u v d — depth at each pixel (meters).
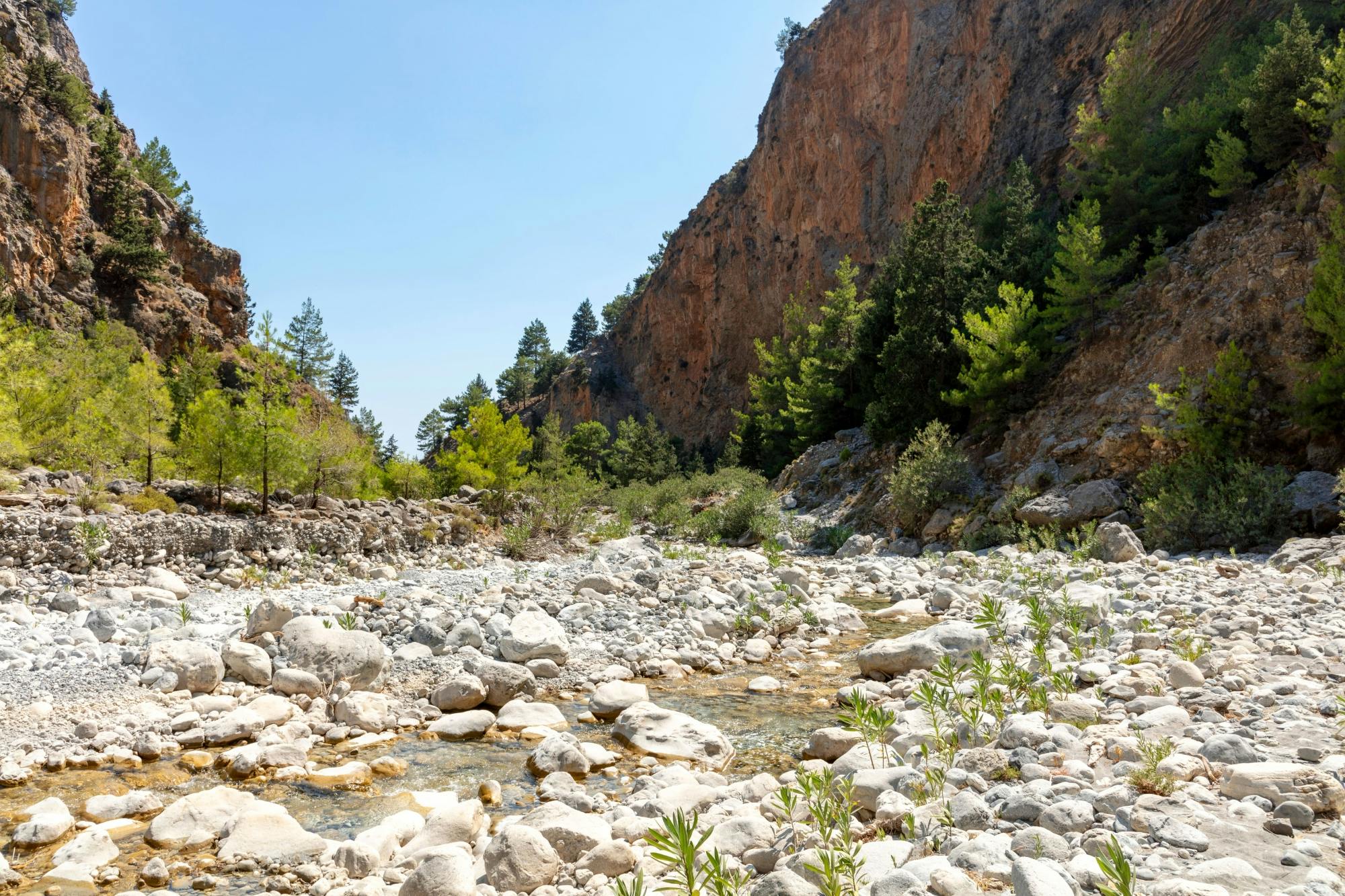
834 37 68.38
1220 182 22.61
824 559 22.41
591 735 7.19
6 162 57.22
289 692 7.74
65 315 55.28
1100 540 17.05
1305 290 18.66
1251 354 19.20
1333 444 17.09
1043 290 26.88
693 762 6.35
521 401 120.19
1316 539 14.54
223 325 76.50
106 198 66.69
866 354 36.31
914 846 3.91
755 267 78.75
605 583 13.25
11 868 4.36
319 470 20.47
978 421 26.23
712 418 83.75
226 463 15.94
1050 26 48.94
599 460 81.00
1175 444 19.34
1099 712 6.16
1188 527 16.75
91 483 16.08
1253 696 6.12
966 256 30.06
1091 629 9.73
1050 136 45.41
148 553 12.61
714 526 28.59
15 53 64.25
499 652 9.47
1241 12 35.38
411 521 18.83
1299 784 4.04
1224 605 10.49
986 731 5.71
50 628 8.88
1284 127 21.22
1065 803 4.02
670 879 3.51
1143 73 27.03
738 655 10.48
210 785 5.77
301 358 80.38
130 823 5.06
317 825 5.10
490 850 4.16
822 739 6.41
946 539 22.53
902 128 60.91
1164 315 22.03
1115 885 2.88
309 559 14.50
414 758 6.48
